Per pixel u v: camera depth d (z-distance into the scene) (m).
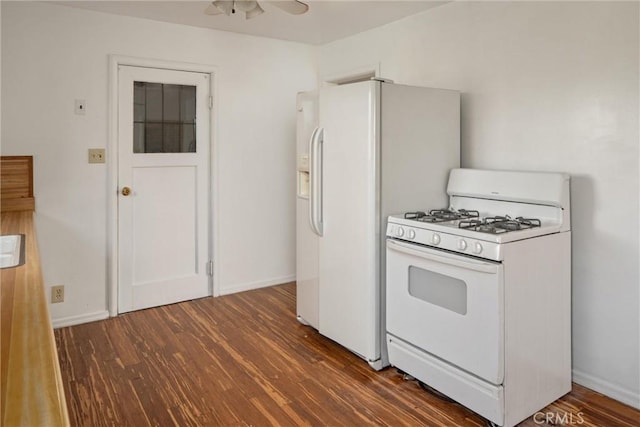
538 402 2.24
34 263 1.76
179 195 3.76
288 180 4.30
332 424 2.14
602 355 2.40
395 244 2.51
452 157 2.91
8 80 3.00
